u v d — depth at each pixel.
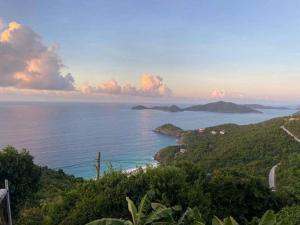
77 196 15.19
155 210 10.77
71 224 13.51
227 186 16.61
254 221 15.12
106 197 13.91
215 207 15.71
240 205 16.59
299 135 81.94
